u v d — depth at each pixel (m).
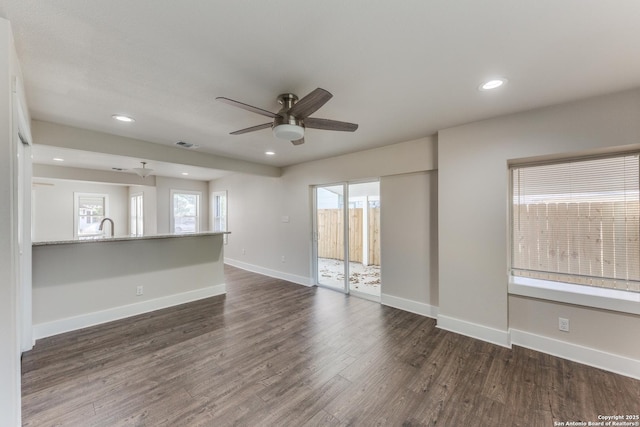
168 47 1.60
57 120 2.79
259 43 1.56
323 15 1.33
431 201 3.56
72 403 1.91
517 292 2.72
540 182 2.82
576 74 1.92
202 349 2.69
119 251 3.52
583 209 2.60
